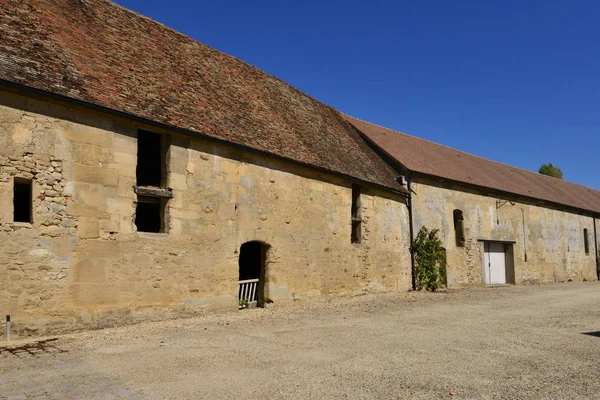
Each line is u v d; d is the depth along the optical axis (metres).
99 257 8.56
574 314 11.18
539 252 25.00
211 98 11.93
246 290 11.84
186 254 9.99
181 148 10.09
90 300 8.40
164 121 9.60
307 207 13.27
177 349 7.00
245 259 14.13
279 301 12.18
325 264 13.80
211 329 8.72
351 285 14.84
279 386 5.21
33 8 9.55
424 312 11.42
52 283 7.95
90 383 5.26
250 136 11.79
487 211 21.84
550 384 5.32
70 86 8.44
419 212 18.36
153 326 8.86
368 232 15.81
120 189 8.98
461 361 6.38
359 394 4.95
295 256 12.77
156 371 5.77
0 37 8.22
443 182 19.61
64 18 10.09
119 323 8.77
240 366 6.06
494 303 13.60
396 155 18.73
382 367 6.04
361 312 11.34
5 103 7.66
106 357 6.45
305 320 9.98
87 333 8.09
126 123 9.18
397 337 8.08
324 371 5.84
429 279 18.05
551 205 26.38
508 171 28.42
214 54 14.23
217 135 10.65
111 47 10.55
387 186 16.38
